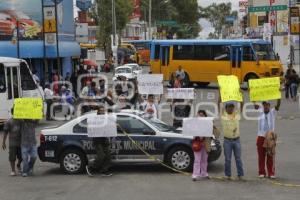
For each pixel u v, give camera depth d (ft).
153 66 147.74
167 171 51.31
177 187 44.37
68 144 50.65
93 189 44.42
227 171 46.80
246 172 50.08
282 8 163.53
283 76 136.05
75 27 162.71
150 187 44.60
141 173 50.70
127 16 283.38
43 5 117.29
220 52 140.46
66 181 47.96
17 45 115.75
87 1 179.42
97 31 271.90
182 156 49.96
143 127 50.39
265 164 49.29
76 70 141.18
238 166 46.55
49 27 116.26
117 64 225.56
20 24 127.34
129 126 50.31
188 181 46.65
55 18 115.96
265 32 164.35
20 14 127.75
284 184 44.83
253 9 168.25
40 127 84.99
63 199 41.24
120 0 277.64
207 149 47.01
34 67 132.87
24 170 50.75
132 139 49.96
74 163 50.96
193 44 143.33
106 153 49.47
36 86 88.17
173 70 145.18
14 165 51.39
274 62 135.95
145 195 41.68
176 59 145.18
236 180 46.50
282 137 70.13
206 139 46.88
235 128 46.06
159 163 51.75
